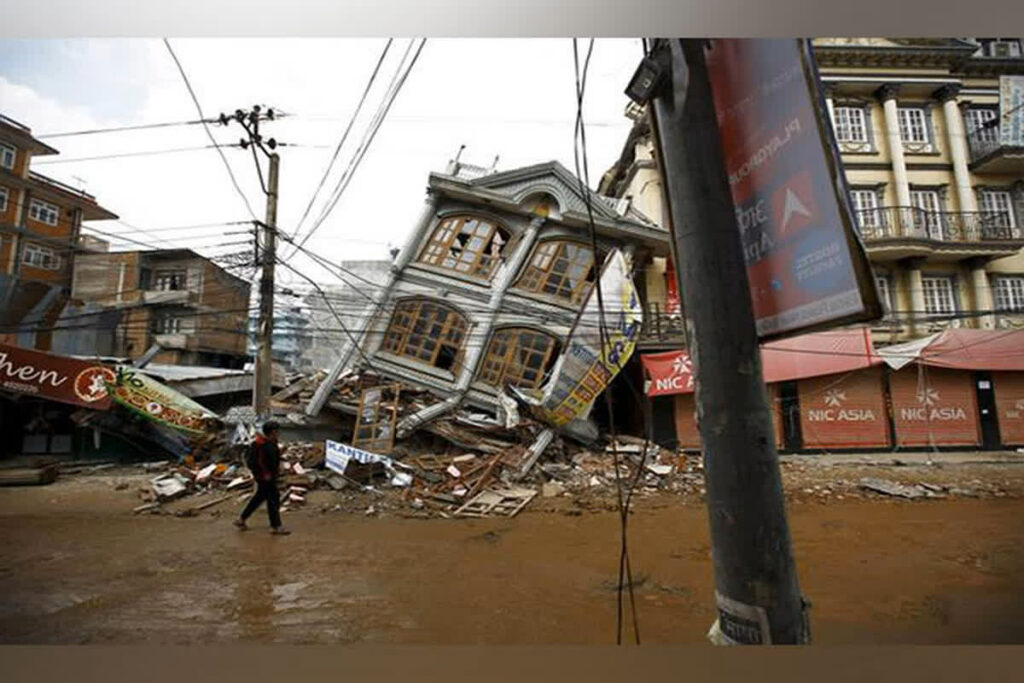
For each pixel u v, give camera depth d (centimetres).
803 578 595
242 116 1187
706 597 538
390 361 1517
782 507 216
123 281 2536
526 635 436
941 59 1789
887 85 1772
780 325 245
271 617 477
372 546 734
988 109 1830
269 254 1223
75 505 987
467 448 1288
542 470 1187
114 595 534
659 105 259
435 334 1539
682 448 1473
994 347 1516
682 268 242
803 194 230
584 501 1033
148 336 2497
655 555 696
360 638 425
